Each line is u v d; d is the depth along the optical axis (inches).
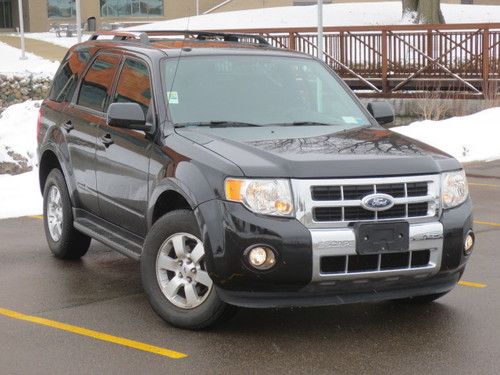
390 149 250.1
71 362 225.0
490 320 259.6
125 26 2252.7
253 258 228.1
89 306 275.0
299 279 229.6
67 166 320.8
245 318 262.1
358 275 233.3
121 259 339.0
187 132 261.4
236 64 290.7
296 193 230.2
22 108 738.2
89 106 312.0
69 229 326.6
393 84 901.2
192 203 238.5
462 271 255.0
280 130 267.7
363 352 232.2
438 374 216.1
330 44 933.2
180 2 2487.7
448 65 864.9
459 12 1893.5
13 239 375.9
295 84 291.9
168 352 231.9
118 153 283.1
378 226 233.0
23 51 1494.8
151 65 281.0
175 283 249.8
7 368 220.8
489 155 626.2
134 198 274.1
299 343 239.3
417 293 245.0
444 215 243.6
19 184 500.4
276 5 2299.5
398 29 888.3
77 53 337.7
